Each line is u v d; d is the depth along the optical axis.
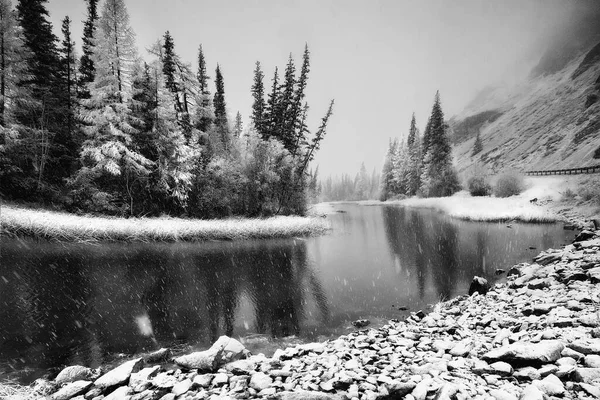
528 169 70.56
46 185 21.48
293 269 14.02
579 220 22.88
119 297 10.06
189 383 4.32
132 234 18.16
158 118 22.56
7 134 19.02
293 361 5.22
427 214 36.66
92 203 21.05
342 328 8.16
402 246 18.81
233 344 5.73
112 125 19.98
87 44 26.52
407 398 3.28
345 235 23.52
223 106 33.09
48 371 5.97
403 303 9.88
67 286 10.63
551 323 5.27
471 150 124.25
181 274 12.85
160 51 26.06
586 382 3.07
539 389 3.06
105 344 7.14
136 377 4.73
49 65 23.31
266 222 23.92
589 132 58.81
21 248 14.35
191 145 24.98
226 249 18.00
